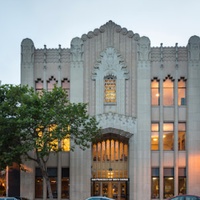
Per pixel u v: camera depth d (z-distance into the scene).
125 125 44.38
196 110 44.97
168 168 45.06
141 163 44.50
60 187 45.06
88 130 39.78
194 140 44.59
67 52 46.94
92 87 46.16
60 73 46.69
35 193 45.56
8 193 47.62
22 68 46.56
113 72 46.06
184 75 45.78
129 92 45.84
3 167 39.69
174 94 45.69
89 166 44.91
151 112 45.56
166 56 46.12
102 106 45.66
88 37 46.62
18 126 37.28
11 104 38.94
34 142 37.56
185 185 44.75
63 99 39.62
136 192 44.22
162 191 44.41
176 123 45.28
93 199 35.16
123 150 46.28
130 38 46.41
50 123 37.94
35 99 37.59
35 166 45.75
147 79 45.47
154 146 45.31
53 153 45.53
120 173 45.91
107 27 46.72
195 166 44.28
